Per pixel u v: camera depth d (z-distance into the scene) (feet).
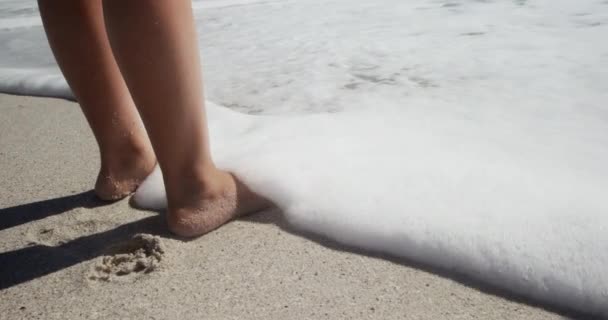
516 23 6.55
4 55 7.63
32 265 2.70
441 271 2.55
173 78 2.49
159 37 2.40
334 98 4.59
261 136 3.80
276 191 3.12
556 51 5.31
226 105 4.69
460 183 2.96
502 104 4.16
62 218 3.11
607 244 2.42
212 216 2.90
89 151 4.04
